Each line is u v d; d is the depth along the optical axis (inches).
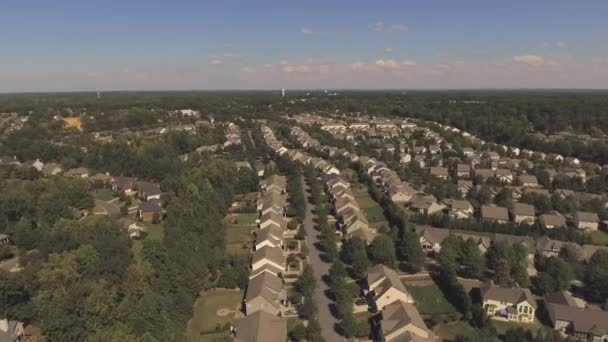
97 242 3823.8
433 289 3747.5
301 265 4158.5
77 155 7726.4
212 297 3595.0
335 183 6427.2
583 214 5118.1
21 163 7642.7
